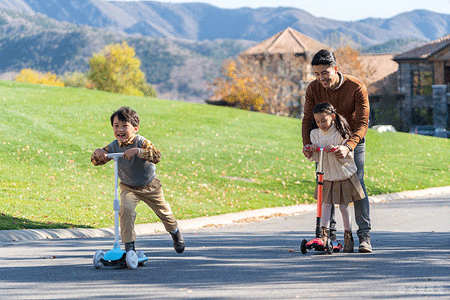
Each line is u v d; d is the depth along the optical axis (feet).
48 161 82.58
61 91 137.59
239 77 250.37
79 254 31.58
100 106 127.24
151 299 19.13
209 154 98.17
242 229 48.91
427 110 250.57
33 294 20.15
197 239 40.14
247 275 23.63
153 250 33.24
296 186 82.33
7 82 141.08
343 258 28.07
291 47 256.52
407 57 249.96
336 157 28.94
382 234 42.14
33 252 32.71
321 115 28.50
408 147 131.54
